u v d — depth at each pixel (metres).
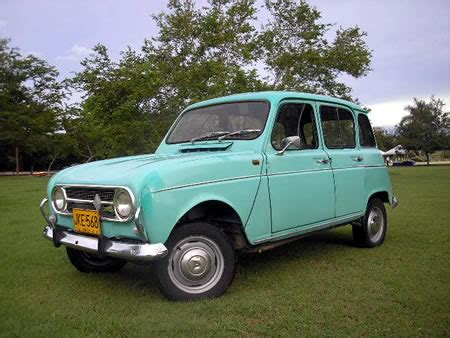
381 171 5.88
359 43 21.62
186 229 3.51
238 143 4.23
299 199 4.36
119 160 4.17
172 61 18.23
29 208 10.21
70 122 34.22
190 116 5.01
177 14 18.58
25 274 4.56
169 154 4.42
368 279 4.21
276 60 20.22
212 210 3.97
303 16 20.69
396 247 5.62
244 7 19.23
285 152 4.31
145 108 17.36
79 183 3.66
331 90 21.30
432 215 8.30
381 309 3.41
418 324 3.11
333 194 4.85
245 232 3.84
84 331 3.07
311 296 3.73
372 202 5.66
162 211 3.24
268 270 4.58
